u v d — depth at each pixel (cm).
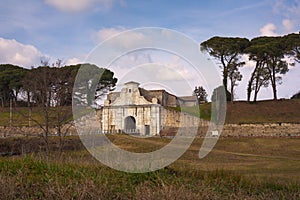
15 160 764
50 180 602
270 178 887
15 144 1842
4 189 548
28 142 1745
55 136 1705
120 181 646
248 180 777
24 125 2398
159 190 578
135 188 605
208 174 787
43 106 1569
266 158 1970
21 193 560
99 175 659
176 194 555
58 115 1452
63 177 658
